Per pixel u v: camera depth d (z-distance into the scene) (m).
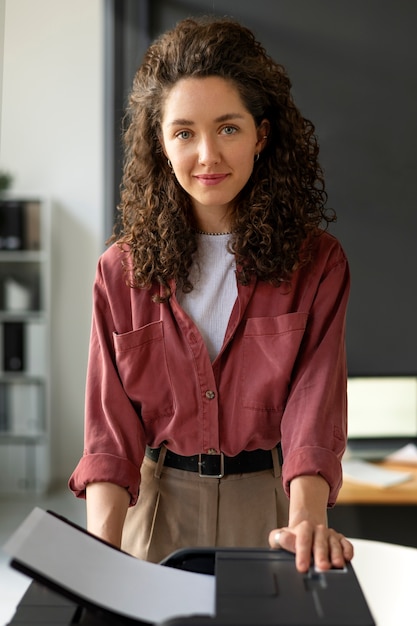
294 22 3.11
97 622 0.87
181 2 3.04
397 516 3.14
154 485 1.50
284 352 1.40
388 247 3.18
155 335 1.44
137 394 1.44
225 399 1.43
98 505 1.33
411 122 3.14
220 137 1.29
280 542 1.01
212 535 1.47
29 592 0.93
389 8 3.11
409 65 3.12
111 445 1.40
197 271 1.46
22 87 5.68
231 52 1.30
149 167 1.47
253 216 1.41
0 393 5.44
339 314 1.43
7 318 5.42
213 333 1.45
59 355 5.81
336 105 3.14
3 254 5.44
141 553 1.50
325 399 1.33
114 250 1.50
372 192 3.17
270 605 0.81
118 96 3.07
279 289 1.42
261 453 1.47
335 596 0.84
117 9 3.03
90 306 5.79
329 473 1.26
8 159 5.72
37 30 5.64
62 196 5.75
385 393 3.22
